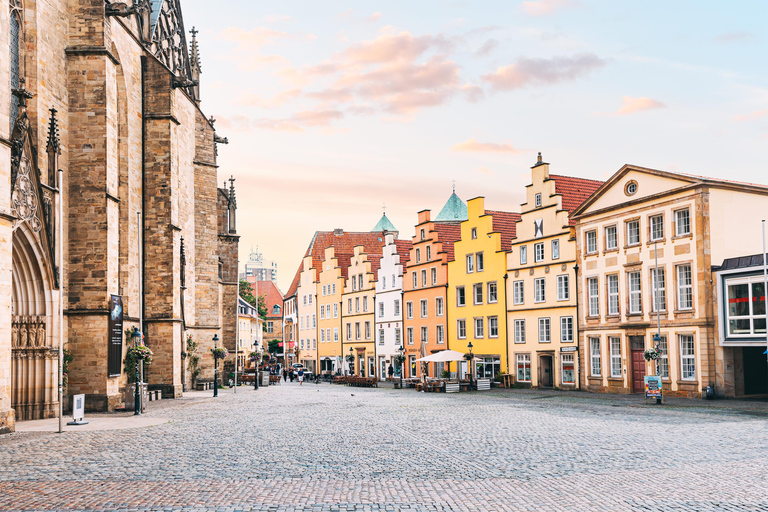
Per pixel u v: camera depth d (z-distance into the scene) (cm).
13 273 2916
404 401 3991
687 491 1238
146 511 1088
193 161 5809
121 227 4162
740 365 3872
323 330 9988
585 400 3922
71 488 1273
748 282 3656
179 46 5706
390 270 7894
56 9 3325
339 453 1741
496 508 1109
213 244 5866
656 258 4003
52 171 3100
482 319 6038
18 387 2927
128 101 4244
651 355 3688
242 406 3575
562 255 5075
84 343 3347
